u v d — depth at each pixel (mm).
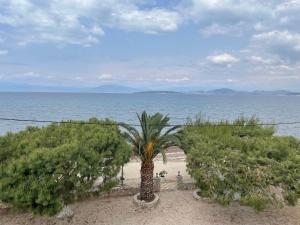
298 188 15312
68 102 175875
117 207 18750
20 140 17375
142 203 18719
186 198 20281
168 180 23531
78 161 14773
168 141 19625
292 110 122250
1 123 71250
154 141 19359
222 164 16891
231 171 16422
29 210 13992
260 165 16797
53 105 140750
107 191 18047
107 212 18062
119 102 191375
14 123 71375
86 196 17031
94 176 15859
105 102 186750
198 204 19359
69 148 14781
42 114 92375
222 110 120812
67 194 15539
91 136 17547
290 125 70125
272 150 18000
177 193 21109
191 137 20797
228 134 21766
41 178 13922
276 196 16672
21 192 13375
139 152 19047
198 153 18391
